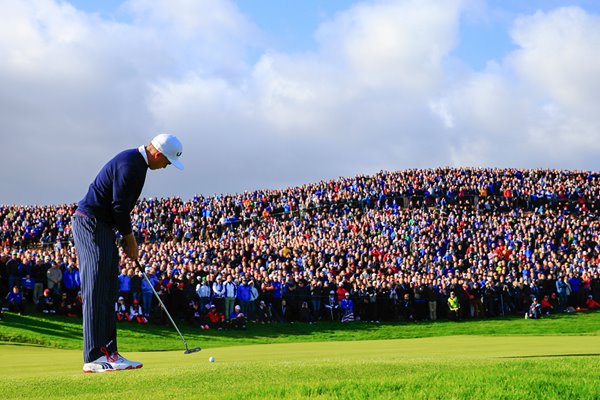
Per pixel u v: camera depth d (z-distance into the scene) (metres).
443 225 52.00
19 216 51.28
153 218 55.72
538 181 64.25
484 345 20.09
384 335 33.56
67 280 30.88
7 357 17.30
